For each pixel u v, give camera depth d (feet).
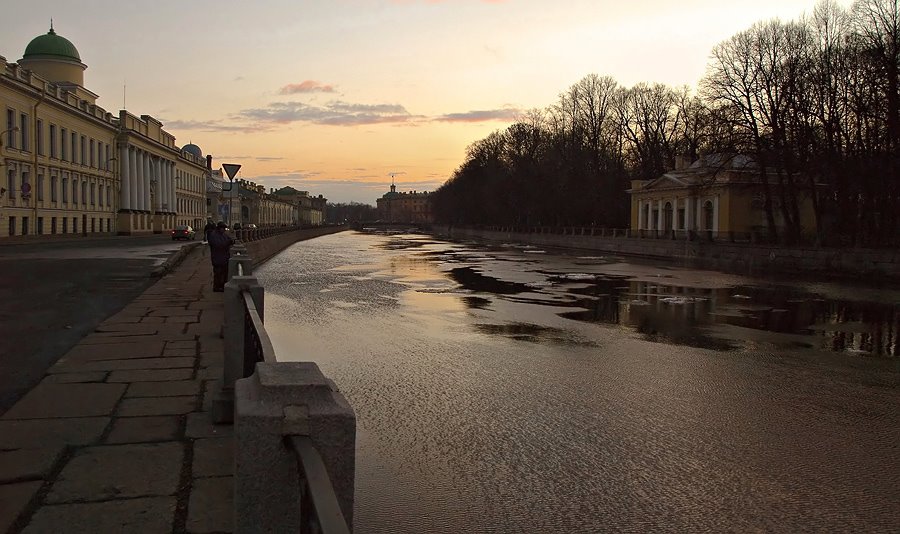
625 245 201.05
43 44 229.86
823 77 135.64
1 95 156.97
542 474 20.44
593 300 72.38
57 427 18.57
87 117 208.95
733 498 18.85
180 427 18.79
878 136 123.85
